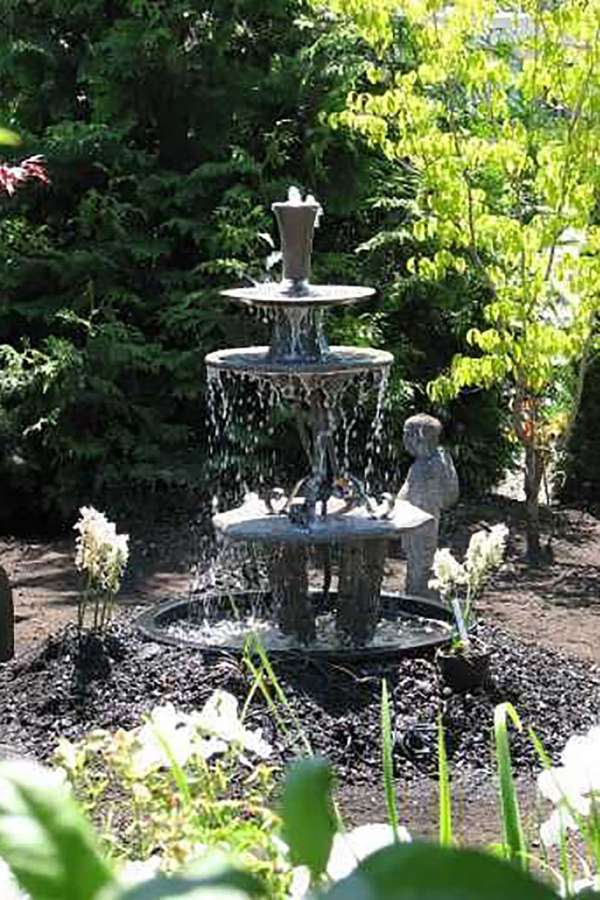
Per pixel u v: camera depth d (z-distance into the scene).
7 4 12.00
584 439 11.30
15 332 11.76
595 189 9.63
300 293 7.00
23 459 10.84
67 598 8.54
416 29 9.55
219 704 2.04
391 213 11.57
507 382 11.20
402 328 11.61
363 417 11.15
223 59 11.74
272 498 7.24
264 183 11.38
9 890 1.14
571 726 6.10
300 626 6.72
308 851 0.62
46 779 0.63
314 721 5.88
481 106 9.59
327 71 11.55
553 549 9.95
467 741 5.89
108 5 12.05
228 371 7.02
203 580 8.72
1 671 6.59
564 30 9.28
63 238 11.71
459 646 6.23
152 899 0.52
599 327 10.90
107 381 10.74
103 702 6.16
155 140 11.97
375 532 6.57
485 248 10.20
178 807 1.85
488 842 4.99
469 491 11.48
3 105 12.06
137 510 10.67
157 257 11.26
